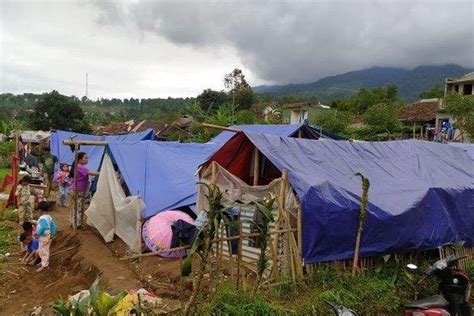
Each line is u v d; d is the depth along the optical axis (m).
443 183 10.29
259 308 6.28
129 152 12.20
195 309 5.96
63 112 55.00
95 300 4.77
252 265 8.34
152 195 11.38
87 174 12.45
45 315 7.15
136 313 5.84
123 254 10.20
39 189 17.42
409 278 8.23
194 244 5.27
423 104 43.06
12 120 47.25
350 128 37.28
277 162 8.45
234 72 64.75
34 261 10.27
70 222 13.05
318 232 8.06
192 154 13.42
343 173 9.27
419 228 9.28
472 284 8.83
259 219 8.05
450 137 31.58
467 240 10.33
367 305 7.31
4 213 14.45
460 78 43.28
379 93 63.16
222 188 9.62
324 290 7.45
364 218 8.33
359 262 8.67
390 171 10.07
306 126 16.58
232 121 37.56
